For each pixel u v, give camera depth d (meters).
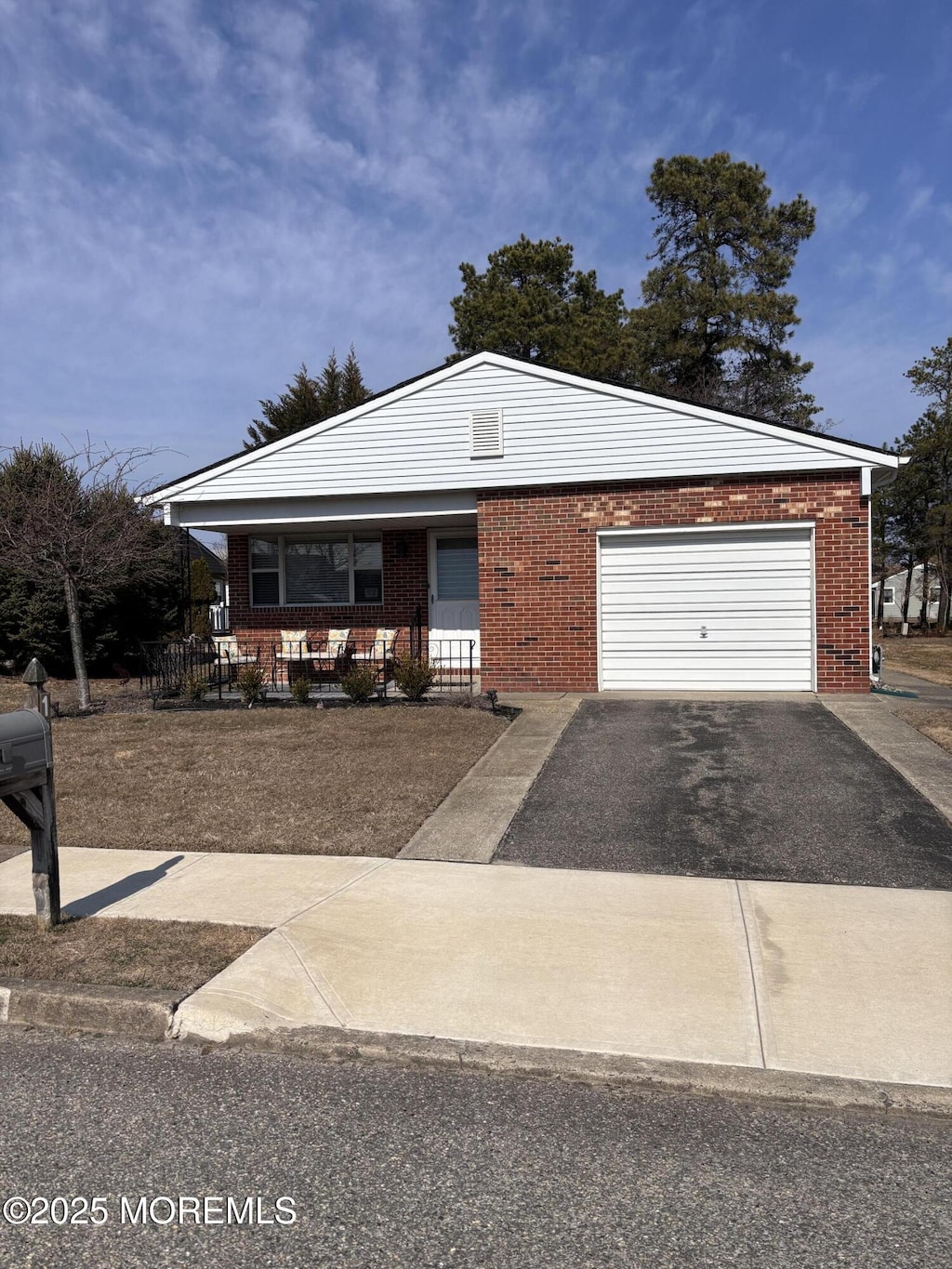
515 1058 3.83
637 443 12.85
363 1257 2.74
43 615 18.09
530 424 13.23
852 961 4.61
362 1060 3.95
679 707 11.52
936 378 38.81
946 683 15.04
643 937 4.96
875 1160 3.19
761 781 7.96
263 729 10.83
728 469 12.53
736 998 4.27
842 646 12.32
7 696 15.13
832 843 6.44
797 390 36.22
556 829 6.91
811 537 12.44
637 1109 3.54
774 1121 3.44
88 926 5.20
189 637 15.58
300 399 31.47
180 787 8.28
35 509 12.98
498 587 13.43
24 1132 3.45
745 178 34.09
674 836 6.69
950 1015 4.07
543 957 4.75
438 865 6.22
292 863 6.33
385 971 4.62
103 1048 4.13
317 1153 3.28
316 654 15.30
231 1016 4.17
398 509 14.01
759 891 5.62
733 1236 2.80
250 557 16.41
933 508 37.59
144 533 14.21
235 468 14.30
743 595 12.70
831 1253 2.72
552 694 12.97
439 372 13.53
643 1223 2.86
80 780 8.62
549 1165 3.18
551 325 31.98
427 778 8.29
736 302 33.19
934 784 7.68
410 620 15.68
